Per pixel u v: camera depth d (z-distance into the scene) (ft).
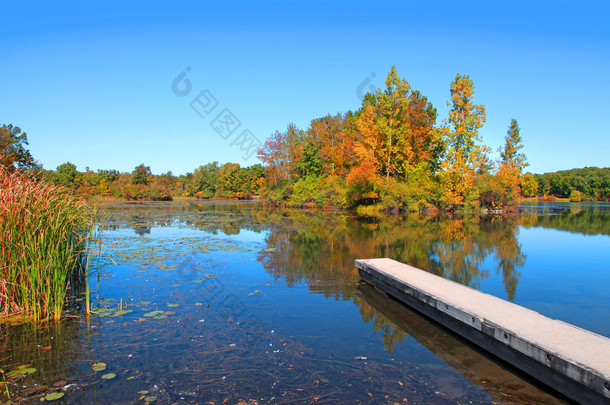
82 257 27.12
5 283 19.62
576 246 46.83
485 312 17.31
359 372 14.79
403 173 123.44
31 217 19.86
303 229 63.67
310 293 25.55
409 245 46.75
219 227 65.21
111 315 20.68
